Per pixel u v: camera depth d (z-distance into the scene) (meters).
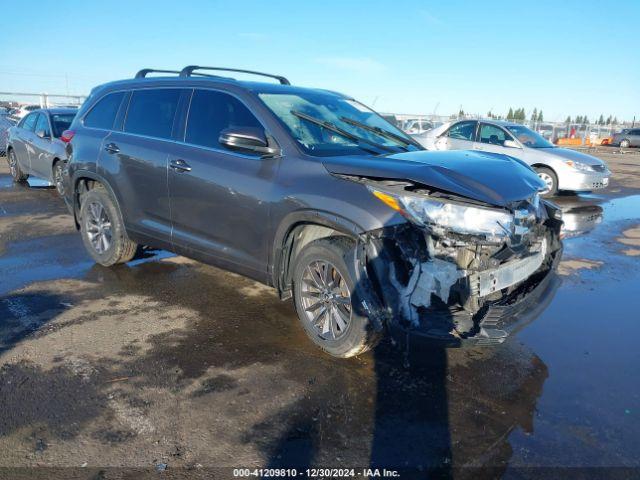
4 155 15.36
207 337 3.78
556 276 3.83
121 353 3.51
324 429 2.75
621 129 35.72
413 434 2.74
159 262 5.50
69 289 4.68
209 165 4.01
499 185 3.22
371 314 3.07
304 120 3.93
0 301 4.35
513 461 2.55
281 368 3.36
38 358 3.40
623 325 4.27
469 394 3.14
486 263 3.12
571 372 3.46
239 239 3.89
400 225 3.02
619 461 2.58
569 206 10.01
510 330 3.07
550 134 34.47
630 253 6.49
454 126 12.00
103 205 5.04
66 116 9.65
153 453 2.52
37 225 7.16
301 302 3.60
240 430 2.72
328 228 3.50
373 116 4.70
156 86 4.73
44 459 2.46
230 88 4.14
